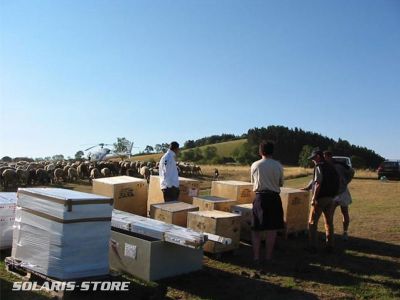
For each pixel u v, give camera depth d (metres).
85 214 4.36
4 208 5.85
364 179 25.14
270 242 5.86
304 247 6.94
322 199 6.51
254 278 5.24
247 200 8.02
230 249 6.14
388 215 10.40
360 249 6.94
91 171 21.12
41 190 4.71
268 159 5.80
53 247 4.32
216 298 4.53
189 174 28.84
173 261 5.05
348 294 4.80
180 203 6.77
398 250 6.96
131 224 5.26
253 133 73.19
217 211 6.55
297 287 4.97
